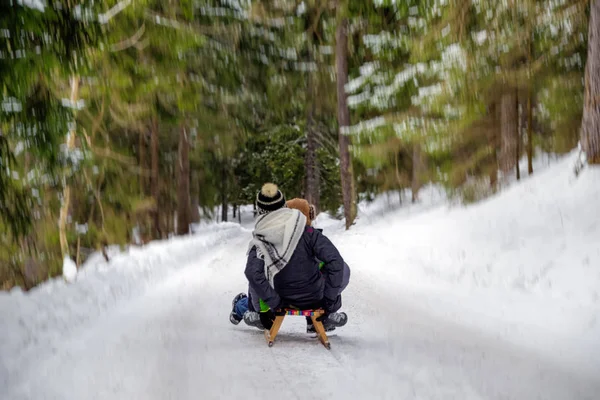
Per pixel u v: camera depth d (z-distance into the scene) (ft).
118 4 37.35
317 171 94.89
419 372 13.44
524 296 23.00
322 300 15.88
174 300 24.47
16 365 14.19
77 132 36.55
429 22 49.14
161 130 88.17
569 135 61.21
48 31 22.41
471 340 17.02
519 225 31.89
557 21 43.21
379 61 63.41
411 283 29.48
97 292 25.30
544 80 48.78
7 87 22.49
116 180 71.26
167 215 104.58
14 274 46.55
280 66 75.82
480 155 65.36
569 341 16.61
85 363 14.39
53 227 48.03
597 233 25.84
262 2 67.21
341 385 12.51
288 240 15.40
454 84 47.80
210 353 15.30
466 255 32.04
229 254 47.55
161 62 48.08
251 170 106.63
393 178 92.38
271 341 16.08
